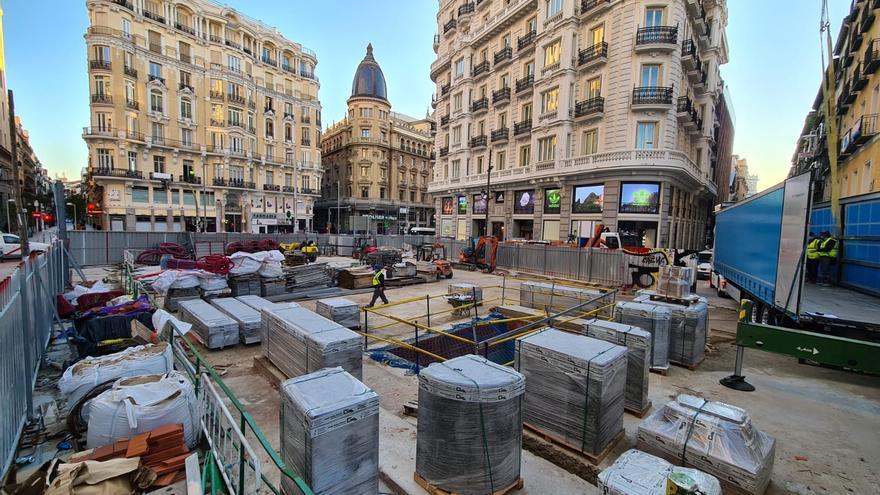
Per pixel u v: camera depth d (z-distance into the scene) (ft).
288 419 9.86
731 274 34.30
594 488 11.23
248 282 36.60
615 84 73.67
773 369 21.48
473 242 71.97
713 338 27.58
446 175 124.36
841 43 67.46
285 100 167.53
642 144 72.38
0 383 11.27
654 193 70.33
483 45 107.34
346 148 199.93
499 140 99.66
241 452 8.96
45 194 212.23
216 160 144.05
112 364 15.07
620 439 13.26
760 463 10.01
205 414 12.82
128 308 22.08
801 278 19.02
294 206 169.99
